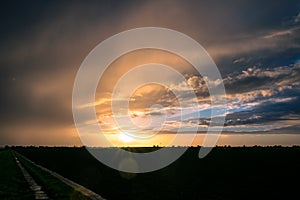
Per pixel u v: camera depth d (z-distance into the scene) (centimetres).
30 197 3878
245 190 4156
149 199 3734
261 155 7431
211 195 3903
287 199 3619
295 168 5697
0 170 7288
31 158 12600
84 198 3812
